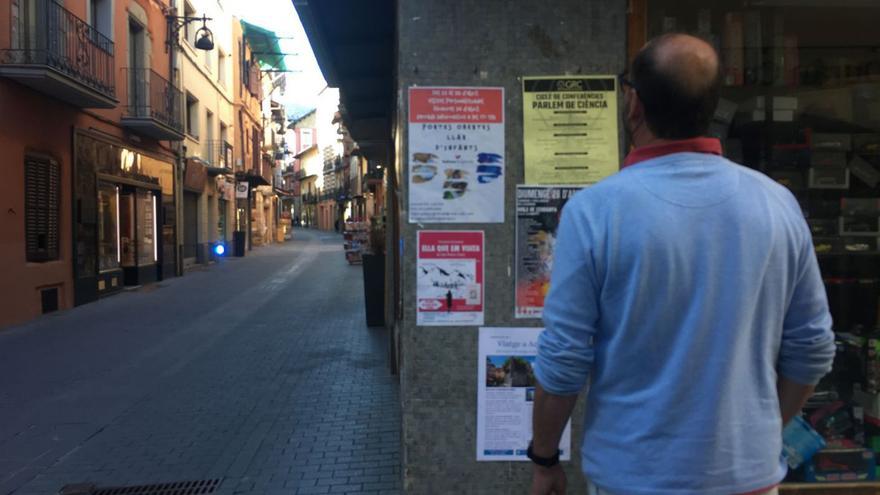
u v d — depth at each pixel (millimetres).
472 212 2885
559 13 2873
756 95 3430
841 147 3520
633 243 1449
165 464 4328
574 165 2891
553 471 1727
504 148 2883
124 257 14992
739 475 1420
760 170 3473
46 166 10781
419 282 2900
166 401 5773
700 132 1551
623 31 2900
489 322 2914
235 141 29062
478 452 2941
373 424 5016
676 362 1428
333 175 74125
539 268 2898
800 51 3475
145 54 15422
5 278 9539
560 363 1521
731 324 1417
